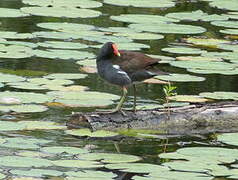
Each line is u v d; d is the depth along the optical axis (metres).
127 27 21.58
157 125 14.85
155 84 17.42
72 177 11.93
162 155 13.23
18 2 23.61
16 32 20.27
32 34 20.25
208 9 24.56
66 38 20.11
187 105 15.44
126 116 14.79
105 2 23.45
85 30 21.00
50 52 18.75
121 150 13.60
